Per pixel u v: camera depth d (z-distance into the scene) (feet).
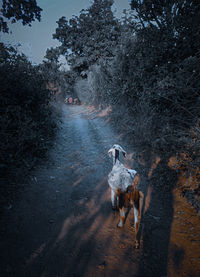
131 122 32.45
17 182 17.63
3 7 27.73
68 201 16.48
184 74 20.97
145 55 27.04
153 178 19.51
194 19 21.58
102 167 23.06
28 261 10.62
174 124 22.54
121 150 15.33
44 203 15.87
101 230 13.33
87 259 11.00
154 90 24.50
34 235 12.49
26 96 25.84
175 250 11.57
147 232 13.12
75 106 87.25
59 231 13.06
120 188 12.62
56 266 10.46
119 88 36.01
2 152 17.70
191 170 17.76
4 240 11.71
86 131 38.42
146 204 16.10
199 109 19.58
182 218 14.16
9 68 25.17
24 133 20.84
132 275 10.09
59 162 23.94
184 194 16.42
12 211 14.26
